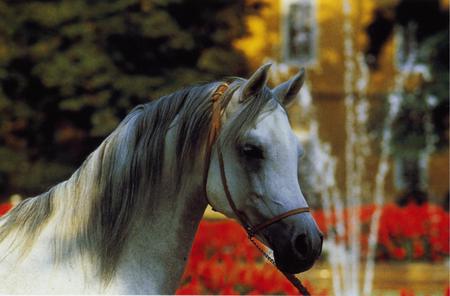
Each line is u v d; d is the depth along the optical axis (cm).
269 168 367
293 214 363
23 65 2317
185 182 380
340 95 2978
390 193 2847
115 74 2238
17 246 373
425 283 1317
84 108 2289
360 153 2836
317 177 2662
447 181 2894
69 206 378
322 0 3030
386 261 1441
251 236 376
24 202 389
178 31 2266
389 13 2920
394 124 2595
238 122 371
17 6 2291
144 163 378
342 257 1379
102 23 2259
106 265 369
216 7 2359
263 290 825
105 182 377
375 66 2995
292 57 3023
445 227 1445
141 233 377
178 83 2259
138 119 385
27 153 2384
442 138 2545
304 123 2870
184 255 384
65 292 361
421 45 2603
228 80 395
